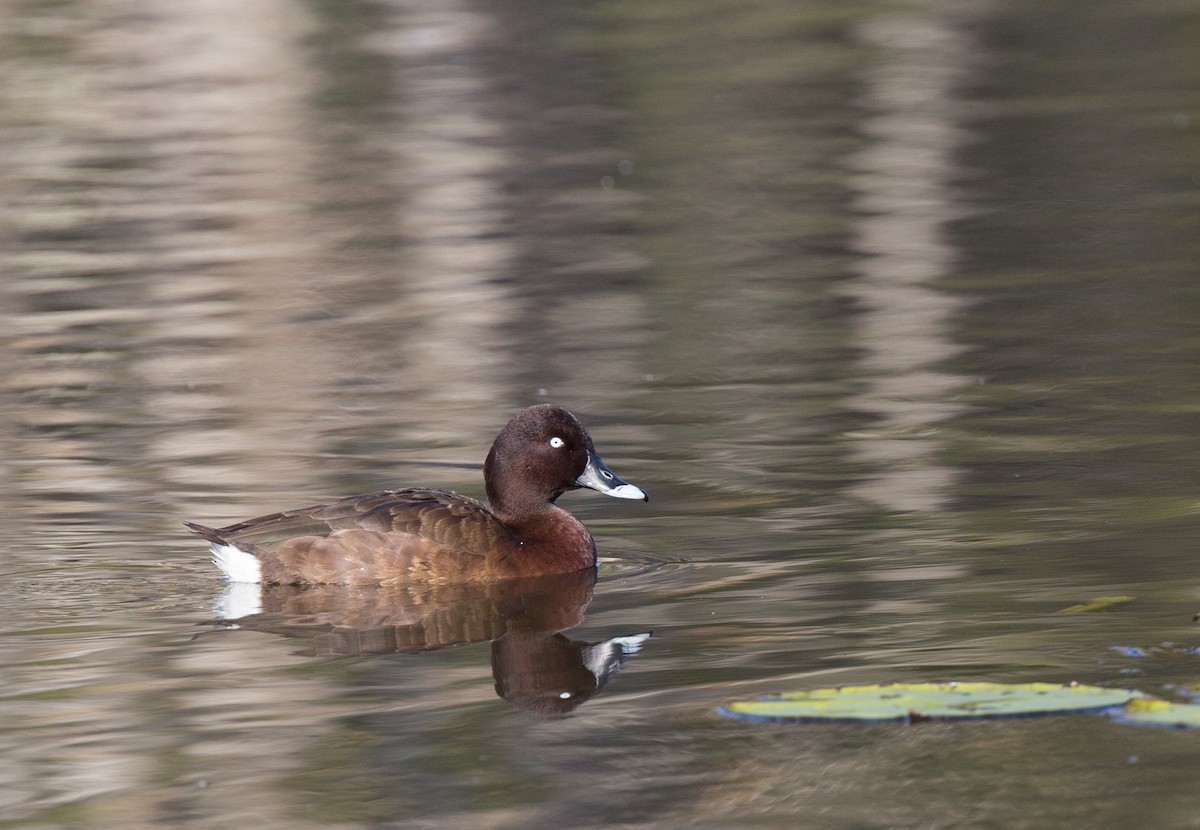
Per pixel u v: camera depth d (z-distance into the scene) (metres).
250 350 20.09
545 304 21.86
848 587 11.31
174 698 9.56
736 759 8.38
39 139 32.88
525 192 28.53
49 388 18.58
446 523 12.27
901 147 30.62
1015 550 11.97
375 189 28.84
